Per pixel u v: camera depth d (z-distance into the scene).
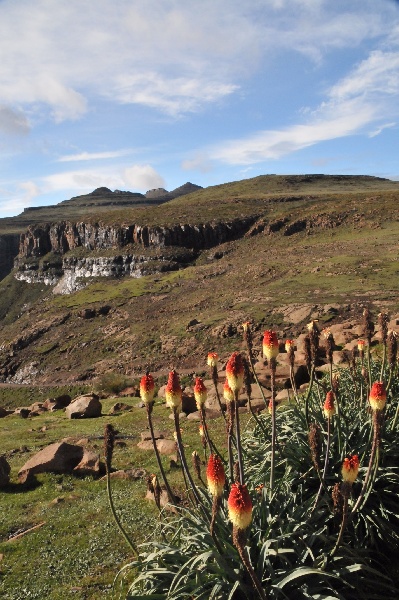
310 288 65.62
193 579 4.61
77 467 12.78
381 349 15.95
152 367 58.91
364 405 7.99
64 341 85.69
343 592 5.02
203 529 5.14
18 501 11.05
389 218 109.62
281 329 51.53
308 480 6.51
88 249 162.25
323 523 5.61
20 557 8.28
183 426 16.55
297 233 120.12
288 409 8.52
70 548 8.38
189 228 136.25
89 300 104.75
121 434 16.94
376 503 6.32
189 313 75.00
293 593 4.64
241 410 16.00
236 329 58.22
